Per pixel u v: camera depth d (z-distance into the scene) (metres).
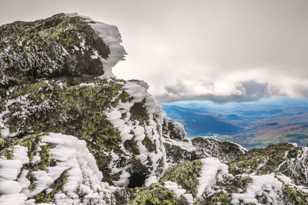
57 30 24.09
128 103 22.14
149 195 13.86
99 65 24.61
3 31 25.91
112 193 16.33
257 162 25.16
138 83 25.05
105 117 21.03
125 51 26.77
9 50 22.38
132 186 20.55
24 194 12.68
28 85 21.39
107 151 19.73
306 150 26.23
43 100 20.45
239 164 25.61
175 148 32.84
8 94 20.75
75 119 20.48
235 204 14.33
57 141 15.91
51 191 13.48
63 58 22.91
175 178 15.45
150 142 21.61
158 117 23.81
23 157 14.40
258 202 14.58
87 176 15.42
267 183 15.52
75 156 15.55
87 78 23.72
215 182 15.44
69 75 23.25
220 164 16.56
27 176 13.67
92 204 14.27
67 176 14.34
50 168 14.38
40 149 15.11
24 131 19.22
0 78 21.52
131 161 20.22
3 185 12.58
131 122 21.53
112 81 23.36
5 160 13.90
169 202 13.66
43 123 19.88
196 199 14.33
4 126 19.14
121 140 20.55
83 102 21.19
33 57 22.50
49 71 22.70
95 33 25.14
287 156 25.31
